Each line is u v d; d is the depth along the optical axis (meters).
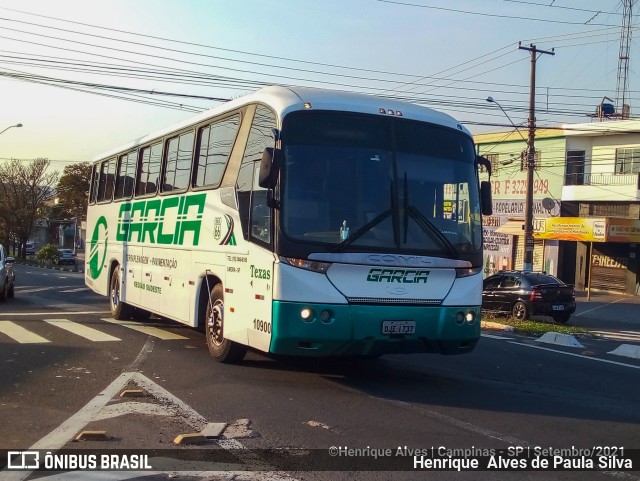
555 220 35.00
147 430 6.46
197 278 10.41
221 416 6.99
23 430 6.41
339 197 7.93
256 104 8.85
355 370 9.72
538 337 16.33
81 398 7.64
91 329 13.21
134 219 13.83
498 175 40.09
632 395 9.01
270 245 7.91
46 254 59.91
